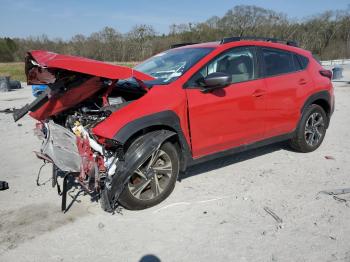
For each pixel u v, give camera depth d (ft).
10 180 16.29
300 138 18.02
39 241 11.18
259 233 11.16
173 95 13.08
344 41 185.47
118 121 11.84
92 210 12.99
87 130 12.19
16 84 64.13
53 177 14.24
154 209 12.93
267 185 14.73
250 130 15.47
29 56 11.97
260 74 15.87
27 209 13.26
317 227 11.36
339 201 13.05
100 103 13.47
